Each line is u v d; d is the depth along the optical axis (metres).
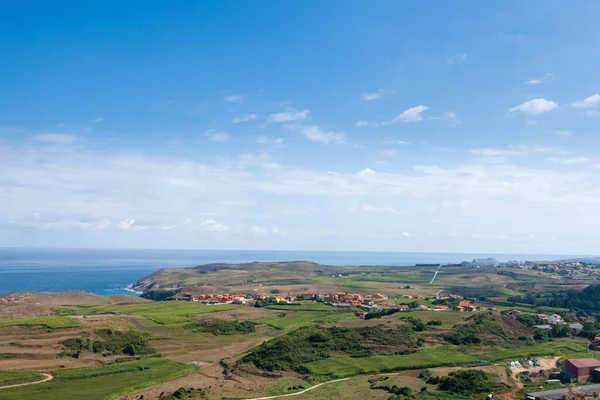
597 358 132.88
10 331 144.88
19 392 103.50
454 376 108.25
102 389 107.38
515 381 111.31
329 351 139.12
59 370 122.31
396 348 142.25
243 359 136.88
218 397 102.88
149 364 132.75
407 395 99.31
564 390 101.81
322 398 99.50
